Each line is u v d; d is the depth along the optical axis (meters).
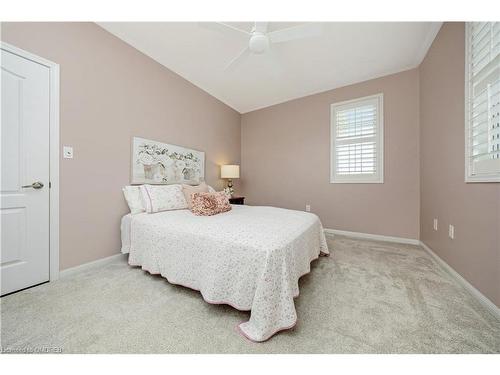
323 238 2.32
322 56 2.57
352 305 1.39
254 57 2.60
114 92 2.19
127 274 1.86
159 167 2.69
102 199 2.09
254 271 1.19
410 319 1.24
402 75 2.89
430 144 2.38
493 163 1.34
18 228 1.56
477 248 1.48
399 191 2.93
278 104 4.07
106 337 1.09
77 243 1.89
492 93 1.38
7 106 1.52
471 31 1.57
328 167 3.51
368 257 2.31
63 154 1.80
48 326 1.17
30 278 1.61
